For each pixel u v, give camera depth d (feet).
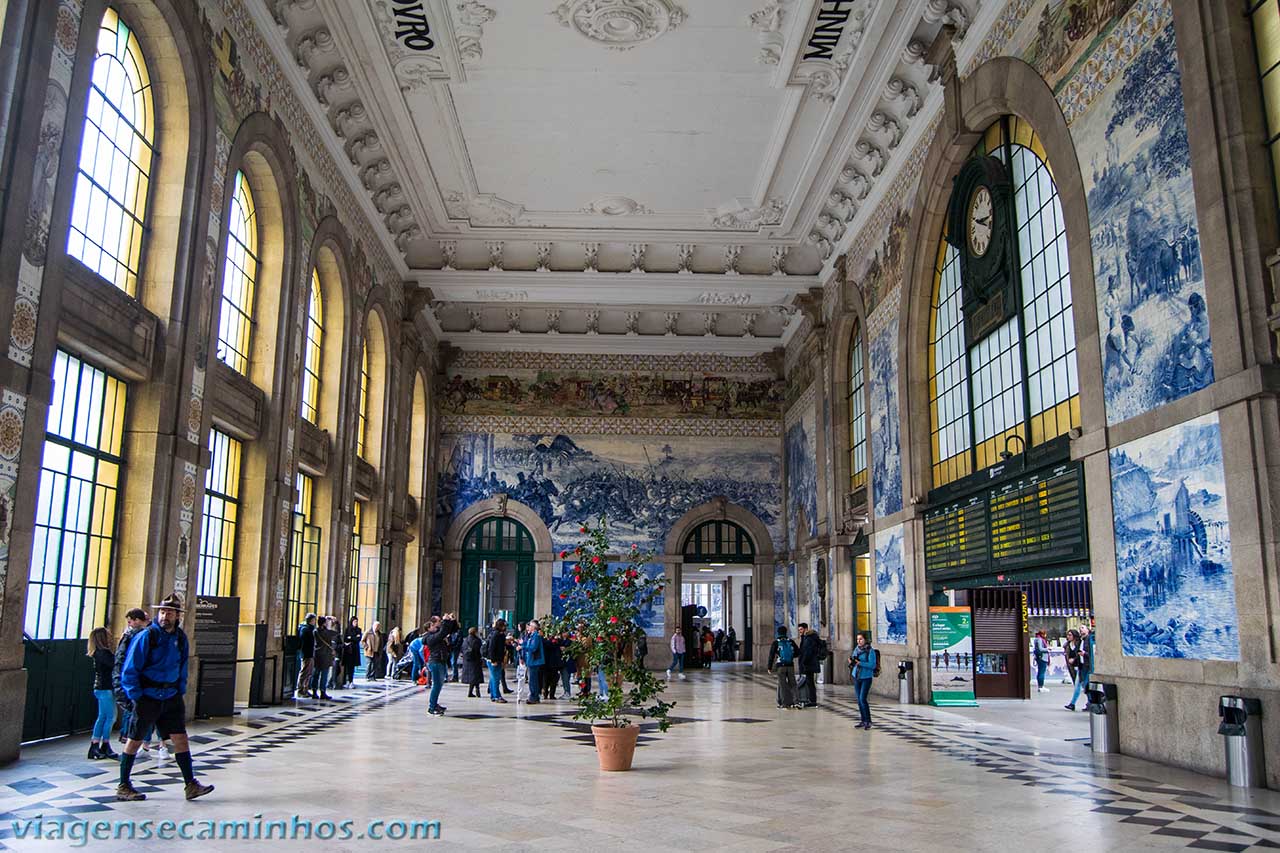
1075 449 41.37
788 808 26.17
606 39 59.00
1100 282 39.55
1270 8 31.99
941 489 59.82
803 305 90.68
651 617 105.50
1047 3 44.39
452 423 108.27
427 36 58.59
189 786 26.32
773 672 96.53
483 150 73.56
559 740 41.86
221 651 47.19
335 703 58.13
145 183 43.09
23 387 32.09
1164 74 35.37
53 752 33.86
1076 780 31.40
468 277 91.61
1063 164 42.39
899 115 64.08
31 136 32.01
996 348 52.60
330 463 68.13
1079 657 58.59
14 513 31.73
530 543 107.45
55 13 33.40
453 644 81.25
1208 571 32.55
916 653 62.28
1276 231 31.27
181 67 42.93
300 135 59.00
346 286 69.77
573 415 108.88
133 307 40.40
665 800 27.14
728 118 68.64
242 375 53.26
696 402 109.60
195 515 44.98
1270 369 30.04
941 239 61.26
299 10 54.03
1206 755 32.45
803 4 54.70
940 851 21.44
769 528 107.34
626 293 94.27
